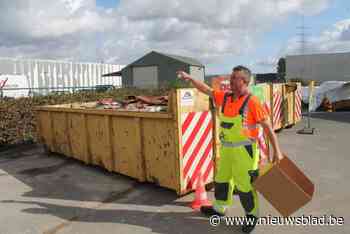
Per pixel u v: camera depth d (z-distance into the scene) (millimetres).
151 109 5801
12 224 4457
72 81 37031
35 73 32406
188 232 4039
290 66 36031
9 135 9258
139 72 46156
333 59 34219
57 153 8570
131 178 6227
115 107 6824
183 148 4934
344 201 4863
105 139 6434
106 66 43844
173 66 44719
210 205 4555
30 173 6961
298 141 9281
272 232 3979
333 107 16875
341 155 7562
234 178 4023
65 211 4852
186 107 4922
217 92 4148
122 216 4590
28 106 9766
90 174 6672
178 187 4961
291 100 11617
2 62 29406
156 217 4504
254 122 3873
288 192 3689
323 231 3973
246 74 3832
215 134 5320
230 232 4008
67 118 7629
